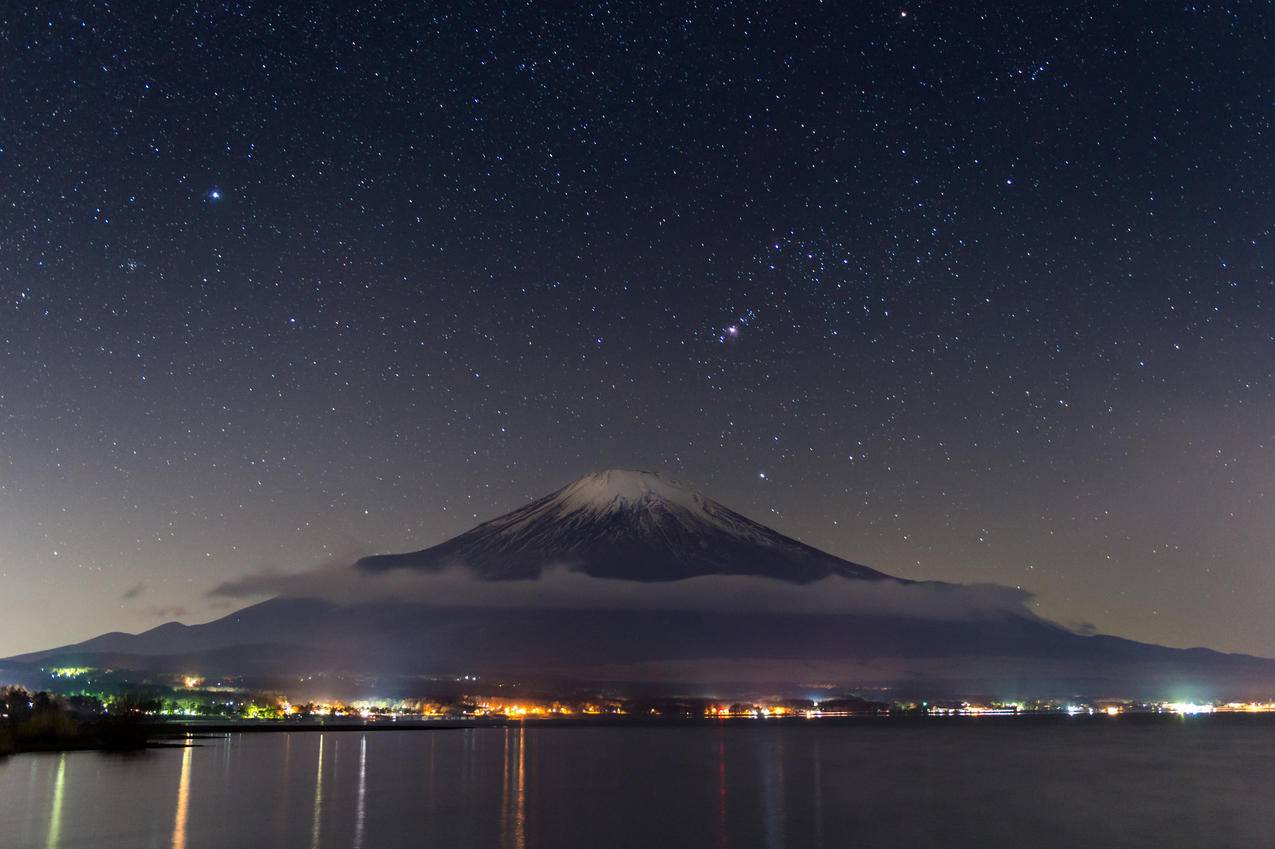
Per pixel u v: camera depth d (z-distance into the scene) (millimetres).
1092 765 92062
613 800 57375
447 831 44281
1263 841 46156
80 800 52656
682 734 169625
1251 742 141375
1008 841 44844
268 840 40781
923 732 183375
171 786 59781
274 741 117938
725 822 48875
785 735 167625
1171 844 45219
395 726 190875
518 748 114188
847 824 48688
